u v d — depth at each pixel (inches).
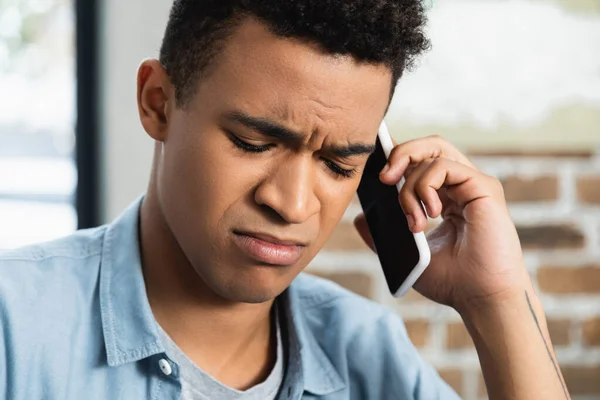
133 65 57.1
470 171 34.5
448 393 37.7
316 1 24.5
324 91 25.0
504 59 56.5
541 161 57.1
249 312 31.2
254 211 26.3
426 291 35.7
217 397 30.8
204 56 26.2
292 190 25.9
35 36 59.7
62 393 29.1
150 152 57.7
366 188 35.4
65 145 60.5
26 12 59.5
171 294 30.6
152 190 31.0
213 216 26.6
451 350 57.4
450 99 56.5
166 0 56.8
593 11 56.5
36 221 60.8
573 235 57.5
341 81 25.2
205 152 26.2
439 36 56.2
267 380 32.2
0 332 28.9
